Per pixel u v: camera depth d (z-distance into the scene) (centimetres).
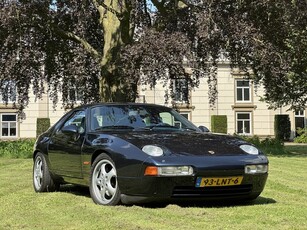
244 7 1467
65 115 718
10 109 3497
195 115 3638
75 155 620
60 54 1798
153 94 3425
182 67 1342
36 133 3459
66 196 656
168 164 502
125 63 1336
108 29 1573
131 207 537
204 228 439
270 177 933
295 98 2395
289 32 1583
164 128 633
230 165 520
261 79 1695
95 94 1891
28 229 451
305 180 886
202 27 1373
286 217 492
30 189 752
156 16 1558
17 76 1567
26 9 1380
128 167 521
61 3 1566
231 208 544
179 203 568
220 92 3691
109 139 564
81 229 445
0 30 1446
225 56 1603
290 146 2556
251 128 3716
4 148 1711
